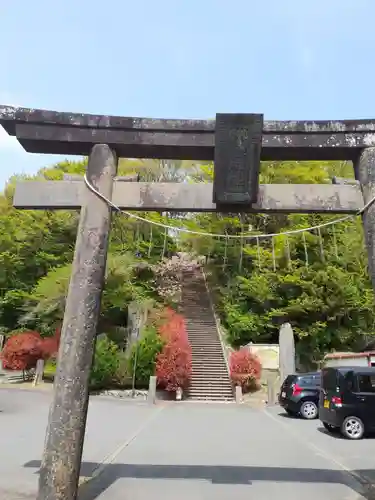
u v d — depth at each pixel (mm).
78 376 4969
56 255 28656
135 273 27375
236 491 5820
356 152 5703
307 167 23375
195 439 9836
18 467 6793
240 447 8969
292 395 14766
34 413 13398
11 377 24062
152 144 5613
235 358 21812
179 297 30156
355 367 11078
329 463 7609
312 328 23422
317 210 5570
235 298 26594
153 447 8766
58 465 4711
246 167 5414
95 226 5449
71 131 5668
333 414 10711
